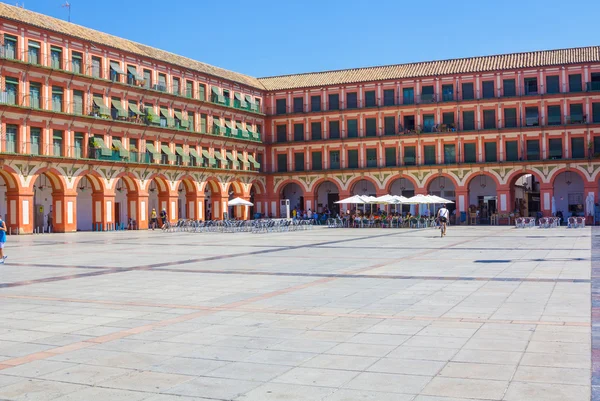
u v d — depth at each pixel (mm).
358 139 69750
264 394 7352
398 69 70875
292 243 34375
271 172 73500
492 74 65312
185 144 63250
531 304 12859
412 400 7074
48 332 10797
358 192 72812
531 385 7484
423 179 67562
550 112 63438
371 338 10023
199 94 65188
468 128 66188
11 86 47344
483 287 15523
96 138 53875
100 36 56344
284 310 12625
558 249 27406
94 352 9367
